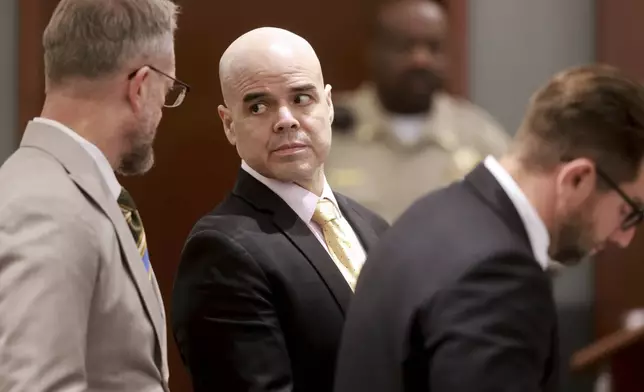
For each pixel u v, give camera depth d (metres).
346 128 9.16
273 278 5.17
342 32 10.62
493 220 4.18
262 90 5.28
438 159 9.07
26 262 4.08
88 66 4.57
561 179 4.18
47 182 4.35
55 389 3.99
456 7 10.76
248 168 5.50
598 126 4.15
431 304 4.02
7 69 10.32
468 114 9.55
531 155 4.24
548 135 4.20
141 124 4.71
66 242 4.19
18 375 3.96
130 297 4.48
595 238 4.28
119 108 4.65
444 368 3.91
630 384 7.96
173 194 10.47
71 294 4.13
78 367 4.11
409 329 4.07
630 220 4.23
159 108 4.79
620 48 10.84
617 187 4.20
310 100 5.39
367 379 4.22
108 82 4.61
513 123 11.00
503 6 10.91
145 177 10.42
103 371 4.38
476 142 9.39
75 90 4.60
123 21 4.60
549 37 10.99
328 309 5.20
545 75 11.02
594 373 9.49
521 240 4.16
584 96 4.17
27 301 4.03
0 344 4.02
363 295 4.38
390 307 4.19
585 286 10.91
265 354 5.08
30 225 4.18
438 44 9.14
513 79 10.98
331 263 5.32
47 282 4.07
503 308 3.93
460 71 10.80
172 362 9.55
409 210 4.48
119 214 4.56
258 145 5.34
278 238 5.29
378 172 9.00
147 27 4.66
